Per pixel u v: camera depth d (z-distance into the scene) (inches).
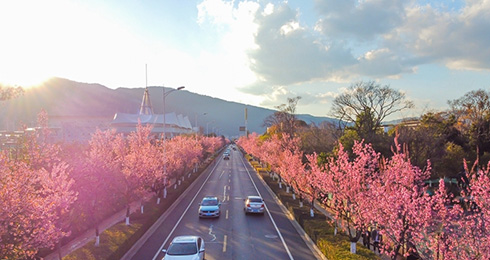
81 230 834.2
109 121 4404.5
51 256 675.4
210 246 732.0
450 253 385.4
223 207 1192.8
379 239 685.9
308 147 1784.0
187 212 1106.7
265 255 672.4
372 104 1788.9
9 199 405.4
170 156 1405.0
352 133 1466.5
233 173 2352.4
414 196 443.5
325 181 665.6
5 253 391.9
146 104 4581.7
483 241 370.6
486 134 1389.0
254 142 3166.8
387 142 1274.6
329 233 721.6
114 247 637.9
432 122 1550.2
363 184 588.1
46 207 456.8
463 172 1144.2
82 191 769.6
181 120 5383.9
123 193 860.0
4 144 1018.7
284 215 1058.7
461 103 1766.7
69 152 1020.5
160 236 818.2
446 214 434.0
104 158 832.3
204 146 3065.9
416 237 439.8
